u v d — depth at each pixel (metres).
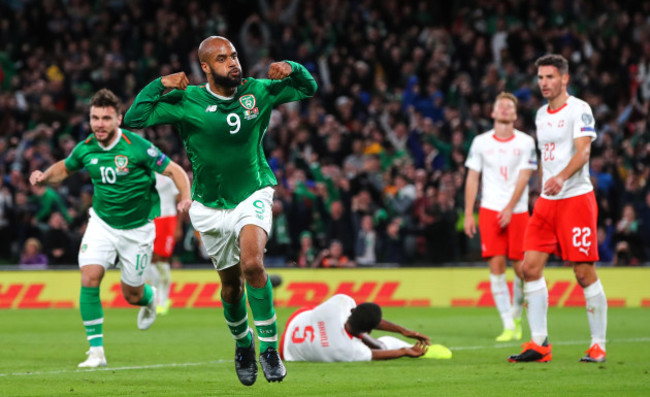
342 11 70.88
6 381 21.00
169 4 70.94
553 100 24.45
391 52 67.25
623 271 48.78
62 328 37.16
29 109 62.38
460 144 57.25
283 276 49.50
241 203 18.25
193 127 17.98
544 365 23.69
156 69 65.50
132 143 24.53
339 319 24.48
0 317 43.19
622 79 65.25
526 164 31.47
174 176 24.88
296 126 59.25
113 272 49.50
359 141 58.78
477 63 66.31
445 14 74.44
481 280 49.44
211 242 18.58
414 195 53.62
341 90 65.00
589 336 32.34
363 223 51.78
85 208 53.81
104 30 69.25
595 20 71.38
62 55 67.62
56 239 51.25
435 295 49.56
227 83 17.62
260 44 69.38
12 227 54.69
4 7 71.50
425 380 20.88
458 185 53.66
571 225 24.14
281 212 52.09
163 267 43.09
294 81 18.61
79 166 24.78
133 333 34.34
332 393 18.98
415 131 60.56
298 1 72.38
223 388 19.84
